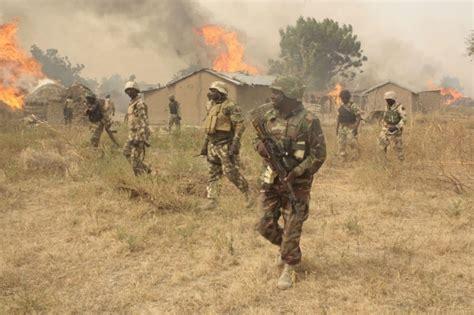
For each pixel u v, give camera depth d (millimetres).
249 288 3881
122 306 3701
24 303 3672
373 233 5305
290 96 3832
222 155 6145
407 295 3791
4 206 6371
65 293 3932
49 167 8492
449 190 7340
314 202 6633
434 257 4590
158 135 13820
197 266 4387
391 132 9305
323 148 3904
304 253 4691
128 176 7105
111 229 5488
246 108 30766
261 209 4160
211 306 3641
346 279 4098
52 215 6008
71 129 14766
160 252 4789
